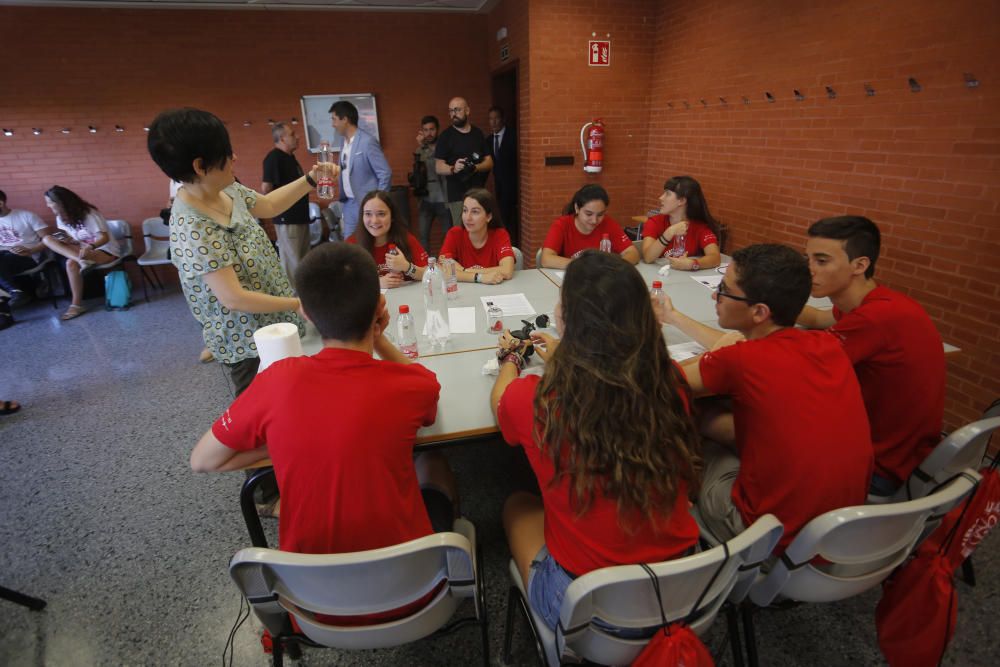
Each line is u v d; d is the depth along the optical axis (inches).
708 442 61.4
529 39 165.5
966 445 48.1
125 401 118.0
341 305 39.2
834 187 113.3
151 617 65.1
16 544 77.0
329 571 36.2
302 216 164.1
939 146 90.4
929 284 95.2
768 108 129.3
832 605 64.3
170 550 75.5
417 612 41.9
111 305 180.7
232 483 89.7
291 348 54.1
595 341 36.5
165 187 208.4
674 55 164.2
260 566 37.4
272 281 73.7
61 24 183.0
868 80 102.3
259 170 213.8
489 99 225.1
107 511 83.7
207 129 59.3
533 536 50.3
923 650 46.1
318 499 38.6
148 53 192.4
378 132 219.0
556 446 36.9
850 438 44.2
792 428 44.2
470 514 81.4
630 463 35.5
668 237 110.6
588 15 166.2
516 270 110.4
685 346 70.7
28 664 59.6
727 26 139.8
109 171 201.3
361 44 207.6
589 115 177.6
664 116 173.9
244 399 39.8
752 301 48.2
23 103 187.2
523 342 62.7
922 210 94.7
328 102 211.0
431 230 229.0
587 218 107.5
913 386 55.1
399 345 70.3
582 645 40.5
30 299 192.1
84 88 190.7
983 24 81.6
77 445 101.6
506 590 67.9
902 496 54.7
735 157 143.4
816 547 39.9
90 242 175.5
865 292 62.6
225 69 199.6
